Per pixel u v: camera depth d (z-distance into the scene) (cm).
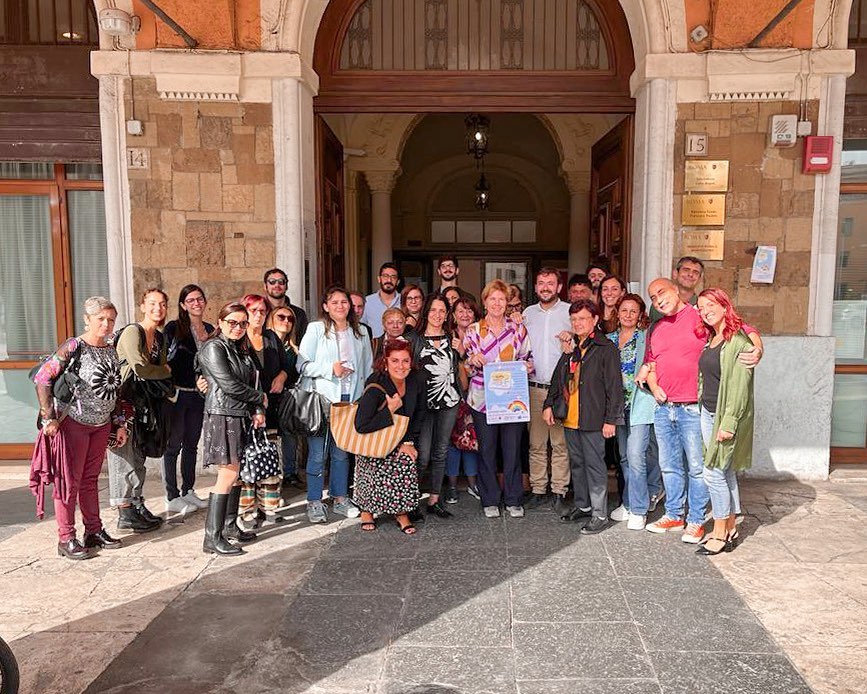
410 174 1338
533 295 1349
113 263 534
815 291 531
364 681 265
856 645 289
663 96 523
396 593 338
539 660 278
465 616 314
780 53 509
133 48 521
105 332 380
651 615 314
